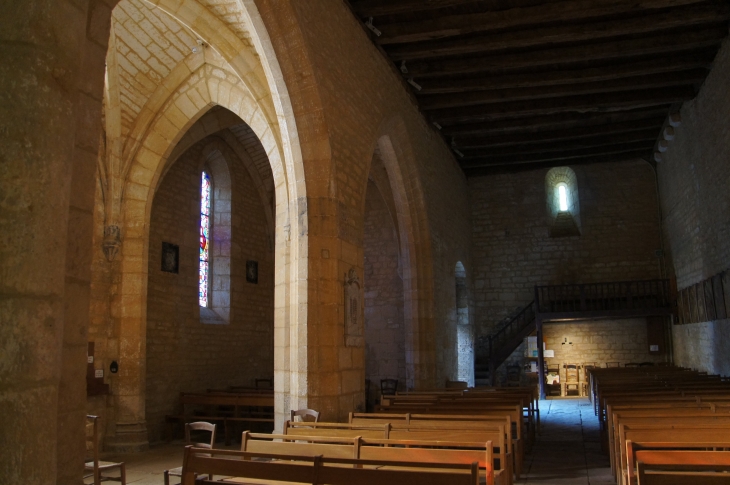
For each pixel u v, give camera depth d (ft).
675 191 52.75
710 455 13.41
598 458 27.94
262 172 48.67
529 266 64.03
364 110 32.94
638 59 41.45
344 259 28.07
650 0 32.86
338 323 26.91
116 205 32.68
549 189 66.03
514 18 34.30
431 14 34.94
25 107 7.32
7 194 7.06
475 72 42.60
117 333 32.22
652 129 54.85
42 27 7.68
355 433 19.69
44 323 7.31
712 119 40.32
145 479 24.56
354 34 32.32
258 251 47.85
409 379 43.68
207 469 12.92
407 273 44.52
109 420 31.48
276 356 28.30
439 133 51.93
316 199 27.09
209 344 40.78
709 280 42.88
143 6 28.22
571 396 61.16
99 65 13.28
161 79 32.63
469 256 63.36
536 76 42.50
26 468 6.85
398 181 43.16
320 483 11.91
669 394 28.86
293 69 26.23
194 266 40.11
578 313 56.80
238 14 27.09
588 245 62.90
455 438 19.10
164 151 33.63
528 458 28.32
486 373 61.16
